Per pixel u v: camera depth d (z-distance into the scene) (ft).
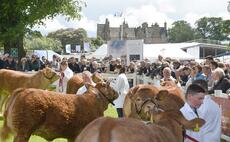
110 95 32.68
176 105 22.57
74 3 127.65
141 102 29.19
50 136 30.17
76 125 30.45
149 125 17.39
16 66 95.86
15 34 119.24
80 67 83.76
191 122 18.84
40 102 29.09
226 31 75.56
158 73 63.98
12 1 120.57
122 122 15.65
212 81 44.14
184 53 151.84
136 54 106.93
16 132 29.37
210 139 23.31
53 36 409.69
